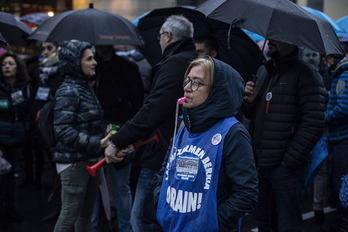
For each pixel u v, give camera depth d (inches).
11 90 446.6
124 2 566.6
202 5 285.6
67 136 287.4
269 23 258.7
